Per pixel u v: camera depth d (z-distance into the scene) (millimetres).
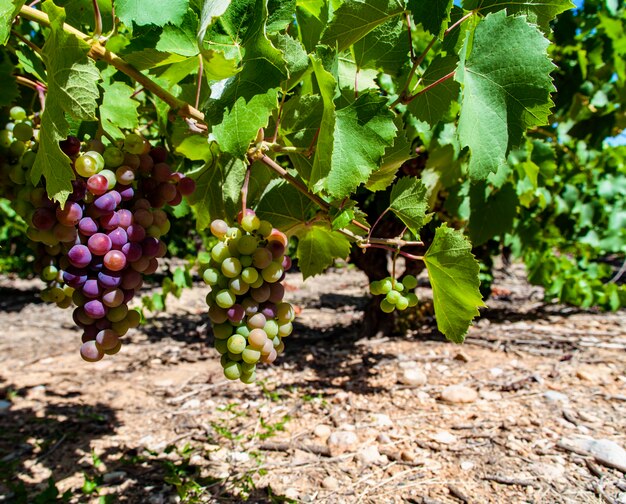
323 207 509
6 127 519
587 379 1231
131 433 1084
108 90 542
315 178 465
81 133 509
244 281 460
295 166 549
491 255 2064
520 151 1096
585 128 1354
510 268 3574
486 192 1128
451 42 479
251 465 921
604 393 1153
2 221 2363
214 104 431
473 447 938
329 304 2488
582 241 2045
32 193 436
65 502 827
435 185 1075
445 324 547
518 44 442
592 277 2141
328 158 450
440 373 1324
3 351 1773
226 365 480
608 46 1306
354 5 476
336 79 460
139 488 866
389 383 1272
